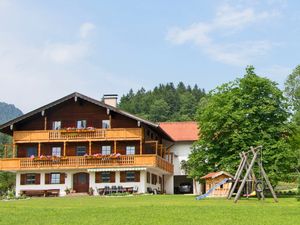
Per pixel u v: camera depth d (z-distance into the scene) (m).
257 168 41.62
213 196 41.56
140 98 177.38
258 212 22.91
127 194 47.25
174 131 66.38
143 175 52.97
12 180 70.81
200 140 45.88
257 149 33.41
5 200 40.84
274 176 41.78
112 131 54.12
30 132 55.09
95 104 54.44
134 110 167.75
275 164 42.41
